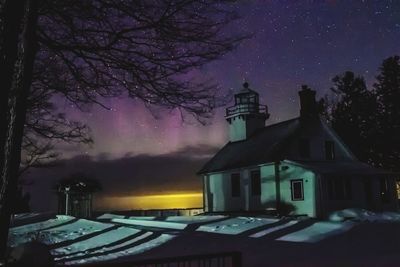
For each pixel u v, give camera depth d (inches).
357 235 633.0
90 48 349.1
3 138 236.1
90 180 1251.8
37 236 700.7
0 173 231.6
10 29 242.8
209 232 716.7
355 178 1216.8
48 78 378.0
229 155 1507.1
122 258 490.3
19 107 239.5
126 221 1037.2
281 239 622.5
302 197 1161.4
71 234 735.7
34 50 249.6
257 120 1560.0
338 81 1988.2
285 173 1212.5
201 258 213.5
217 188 1461.6
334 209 1134.4
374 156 1875.0
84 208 1255.5
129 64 353.1
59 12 335.6
